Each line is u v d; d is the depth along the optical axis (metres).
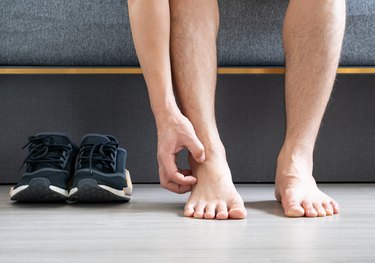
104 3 1.92
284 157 1.69
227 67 1.92
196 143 1.57
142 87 2.09
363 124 2.14
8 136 2.09
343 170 2.15
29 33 1.92
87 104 2.09
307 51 1.67
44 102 2.08
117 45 1.92
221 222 1.48
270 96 2.10
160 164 1.62
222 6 1.91
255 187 2.04
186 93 1.64
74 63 1.94
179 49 1.65
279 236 1.34
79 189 1.67
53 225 1.45
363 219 1.52
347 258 1.16
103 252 1.20
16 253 1.19
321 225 1.45
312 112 1.68
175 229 1.40
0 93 2.08
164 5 1.61
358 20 1.93
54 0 1.91
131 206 1.70
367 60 1.94
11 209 1.66
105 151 1.76
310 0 1.66
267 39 1.92
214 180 1.58
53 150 1.78
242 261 1.14
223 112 2.10
